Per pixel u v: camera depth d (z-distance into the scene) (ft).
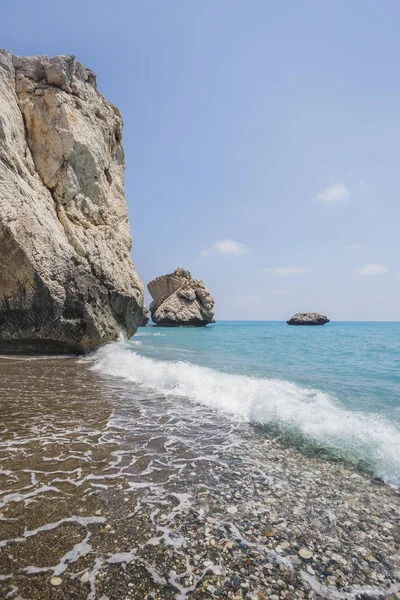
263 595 8.08
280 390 28.66
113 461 15.34
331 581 8.62
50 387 29.76
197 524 10.78
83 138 57.06
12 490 12.44
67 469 14.34
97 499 12.02
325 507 12.12
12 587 7.96
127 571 8.64
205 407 24.81
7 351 49.57
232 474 14.51
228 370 41.01
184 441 18.22
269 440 18.62
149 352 58.70
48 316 47.78
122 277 63.67
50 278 46.14
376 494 13.16
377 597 8.16
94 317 55.11
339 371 41.63
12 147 47.32
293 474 14.67
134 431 19.44
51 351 52.80
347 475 14.71
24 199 45.11
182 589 8.16
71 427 19.70
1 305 44.62
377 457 16.35
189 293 211.41
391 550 9.91
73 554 9.16
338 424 20.68
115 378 35.01
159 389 30.19
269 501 12.40
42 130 54.54
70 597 7.74
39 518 10.72
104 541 9.75
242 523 10.96
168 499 12.26
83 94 61.21
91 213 58.90
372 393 29.32
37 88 55.83
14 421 20.38
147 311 247.29
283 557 9.44
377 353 64.80
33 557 8.99
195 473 14.47
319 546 9.98
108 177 68.54
